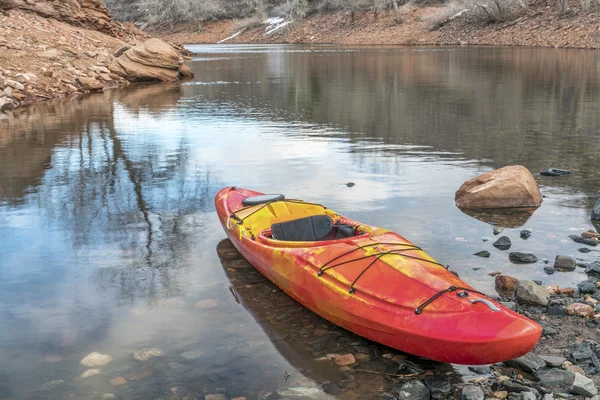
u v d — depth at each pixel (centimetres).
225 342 493
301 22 7925
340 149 1231
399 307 457
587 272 609
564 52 3928
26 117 1714
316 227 623
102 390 427
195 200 893
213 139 1365
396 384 435
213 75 3156
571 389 413
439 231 738
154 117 1708
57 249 701
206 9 9075
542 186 938
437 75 2773
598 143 1241
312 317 538
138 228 773
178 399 416
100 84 2473
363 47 5641
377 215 802
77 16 3569
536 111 1673
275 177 1012
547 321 512
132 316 539
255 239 627
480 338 411
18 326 521
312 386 432
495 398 410
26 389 429
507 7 5369
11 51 2425
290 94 2228
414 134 1384
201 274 631
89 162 1139
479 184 870
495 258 650
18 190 953
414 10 6781
